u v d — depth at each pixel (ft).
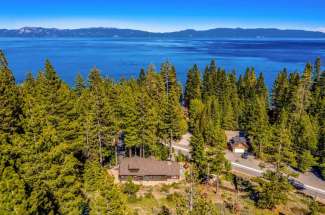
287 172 173.27
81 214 98.58
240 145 251.39
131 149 212.84
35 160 80.79
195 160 180.96
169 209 146.10
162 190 168.04
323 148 229.86
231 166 216.54
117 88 253.24
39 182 78.33
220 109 305.73
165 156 217.15
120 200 91.20
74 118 150.30
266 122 253.03
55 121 133.18
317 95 310.65
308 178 214.48
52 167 84.33
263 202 160.76
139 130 192.03
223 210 147.02
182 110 309.83
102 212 88.22
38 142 81.66
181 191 166.50
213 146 224.33
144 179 177.27
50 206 72.54
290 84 312.91
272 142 202.49
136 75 654.53
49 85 140.77
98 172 123.24
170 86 319.68
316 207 161.89
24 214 58.13
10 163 69.51
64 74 654.12
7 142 78.95
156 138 212.64
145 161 184.24
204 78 357.61
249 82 357.00
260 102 287.28
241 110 304.91
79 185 96.43
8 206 56.39
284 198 162.61
